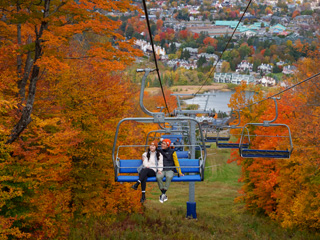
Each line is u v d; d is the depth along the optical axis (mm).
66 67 11281
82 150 17922
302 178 24828
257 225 28828
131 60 12992
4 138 11734
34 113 14664
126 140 20031
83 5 11953
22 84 13320
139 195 23625
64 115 16359
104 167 19922
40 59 11141
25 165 12742
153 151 10891
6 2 11969
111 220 19922
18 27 14180
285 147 25344
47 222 13844
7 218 11516
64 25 12375
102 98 17859
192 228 21016
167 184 10633
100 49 12422
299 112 25594
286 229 27000
